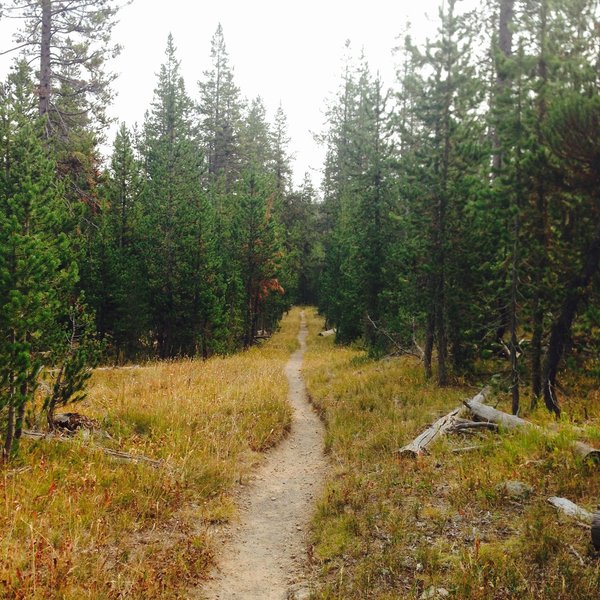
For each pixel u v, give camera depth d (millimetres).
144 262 28141
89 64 21953
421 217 16078
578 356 11523
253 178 32906
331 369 21906
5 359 7516
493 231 14305
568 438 7773
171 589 5266
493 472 7426
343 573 5645
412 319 19953
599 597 4359
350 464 9312
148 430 10461
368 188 25078
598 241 9984
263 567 6129
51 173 15336
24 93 17375
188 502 7527
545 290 11039
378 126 24844
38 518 6133
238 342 34000
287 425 12695
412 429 10656
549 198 10953
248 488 8641
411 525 6387
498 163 16156
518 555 5273
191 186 30375
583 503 6184
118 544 6043
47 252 8180
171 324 27922
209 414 11820
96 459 8141
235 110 50531
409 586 5137
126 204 30969
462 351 16438
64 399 9055
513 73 11133
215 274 29188
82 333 9594
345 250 35906
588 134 8852
